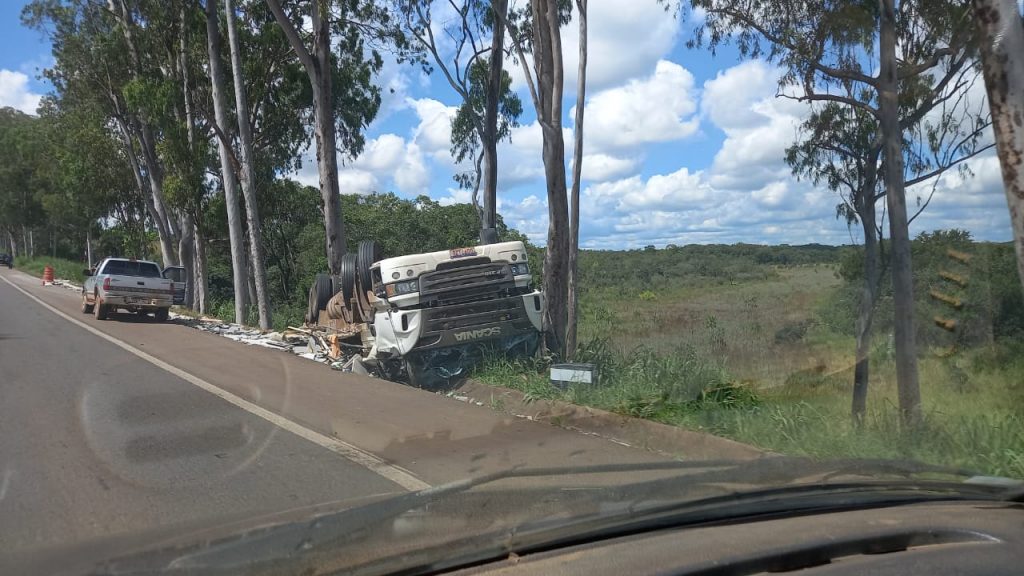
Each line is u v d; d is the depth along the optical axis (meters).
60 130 39.66
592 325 16.73
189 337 17.66
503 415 9.31
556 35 12.78
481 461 7.17
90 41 31.86
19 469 6.73
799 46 9.98
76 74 32.88
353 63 28.77
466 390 11.06
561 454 7.46
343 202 43.84
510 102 23.78
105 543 4.03
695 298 18.86
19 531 5.18
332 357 14.21
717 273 25.50
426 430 8.45
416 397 10.41
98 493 6.08
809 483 4.17
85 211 45.59
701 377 9.34
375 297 12.18
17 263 73.56
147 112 28.27
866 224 10.52
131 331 18.70
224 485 6.34
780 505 3.87
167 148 27.73
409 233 35.84
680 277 26.17
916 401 7.72
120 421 8.69
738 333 12.31
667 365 10.12
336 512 4.10
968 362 9.51
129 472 6.68
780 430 7.61
